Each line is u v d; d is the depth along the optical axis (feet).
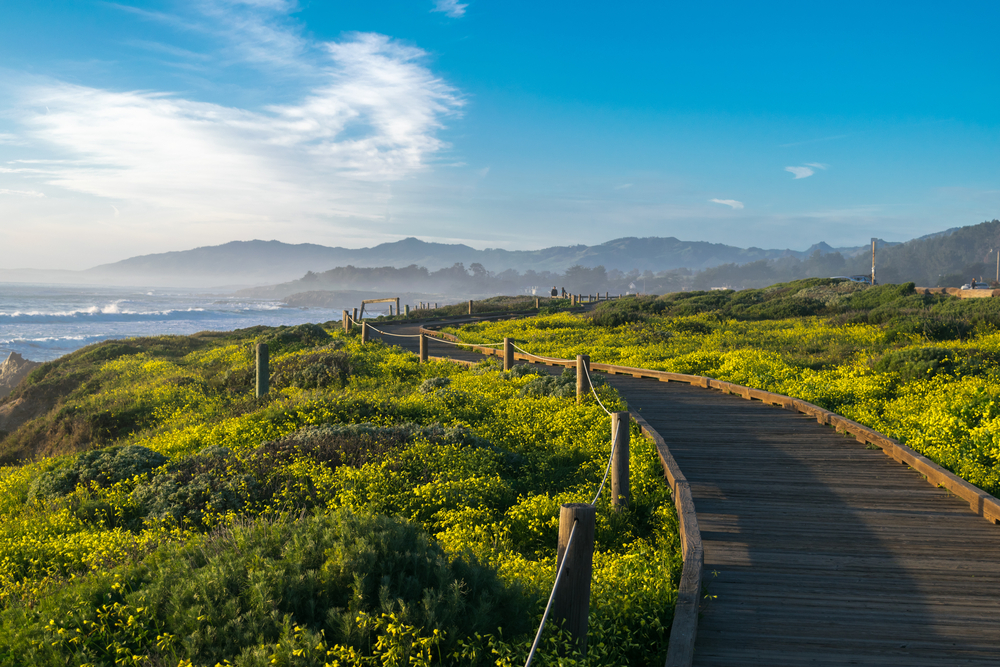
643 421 36.86
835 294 142.92
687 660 13.58
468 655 12.59
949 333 73.77
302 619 13.15
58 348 231.91
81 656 13.06
